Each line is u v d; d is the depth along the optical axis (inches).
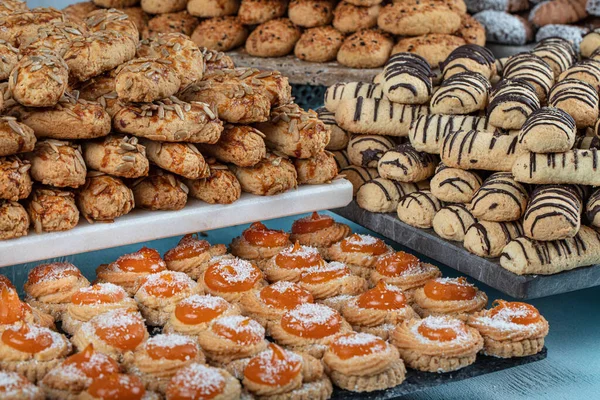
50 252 32.2
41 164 31.7
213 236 40.6
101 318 30.3
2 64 32.6
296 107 36.3
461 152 35.4
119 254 38.8
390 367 29.6
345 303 32.5
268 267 34.4
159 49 35.1
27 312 30.4
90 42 33.4
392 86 38.0
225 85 34.5
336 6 51.9
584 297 36.9
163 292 31.9
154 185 33.9
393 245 40.7
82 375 27.9
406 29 48.3
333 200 36.9
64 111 31.9
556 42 42.3
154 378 28.6
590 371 32.5
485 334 31.3
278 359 28.7
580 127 36.4
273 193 35.5
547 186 33.9
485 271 34.2
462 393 31.6
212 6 52.9
